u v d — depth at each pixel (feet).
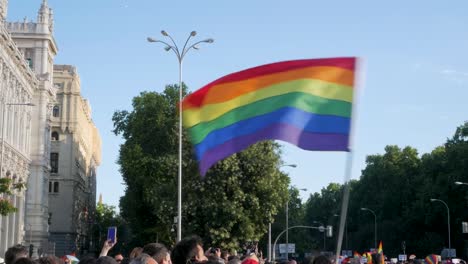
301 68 39.42
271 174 191.72
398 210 436.35
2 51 244.01
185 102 41.11
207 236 188.14
